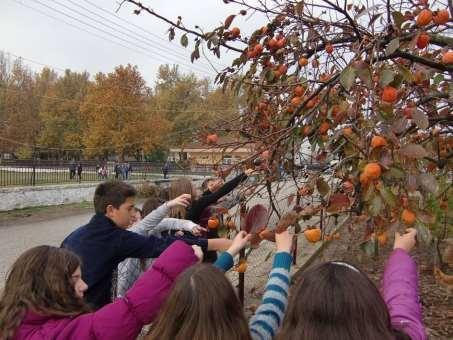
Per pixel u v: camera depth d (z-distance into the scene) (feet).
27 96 157.89
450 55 7.36
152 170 76.02
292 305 4.95
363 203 7.00
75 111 159.33
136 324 5.83
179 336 5.13
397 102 7.70
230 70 11.92
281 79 10.85
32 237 34.53
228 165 9.92
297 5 9.88
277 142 8.82
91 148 127.44
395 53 7.67
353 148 7.18
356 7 9.98
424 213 6.22
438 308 16.90
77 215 46.09
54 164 63.57
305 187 7.10
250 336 5.37
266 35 11.17
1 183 50.65
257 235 7.33
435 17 7.48
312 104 9.57
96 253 8.00
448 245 7.39
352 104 7.27
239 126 11.02
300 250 24.13
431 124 9.72
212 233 10.65
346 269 4.95
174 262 6.13
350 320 4.55
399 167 5.99
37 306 5.71
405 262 6.41
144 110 130.11
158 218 10.33
